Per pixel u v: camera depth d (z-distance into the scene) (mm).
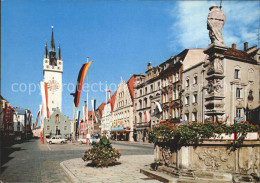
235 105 28359
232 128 7645
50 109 92875
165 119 41969
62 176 9672
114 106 71750
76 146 32906
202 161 7762
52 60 96875
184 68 36844
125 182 7934
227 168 7551
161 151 9375
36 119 49219
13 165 12984
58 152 22094
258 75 30656
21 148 28844
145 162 13312
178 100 37781
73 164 12500
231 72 28984
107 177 8797
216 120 8805
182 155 7934
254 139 7570
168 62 43031
